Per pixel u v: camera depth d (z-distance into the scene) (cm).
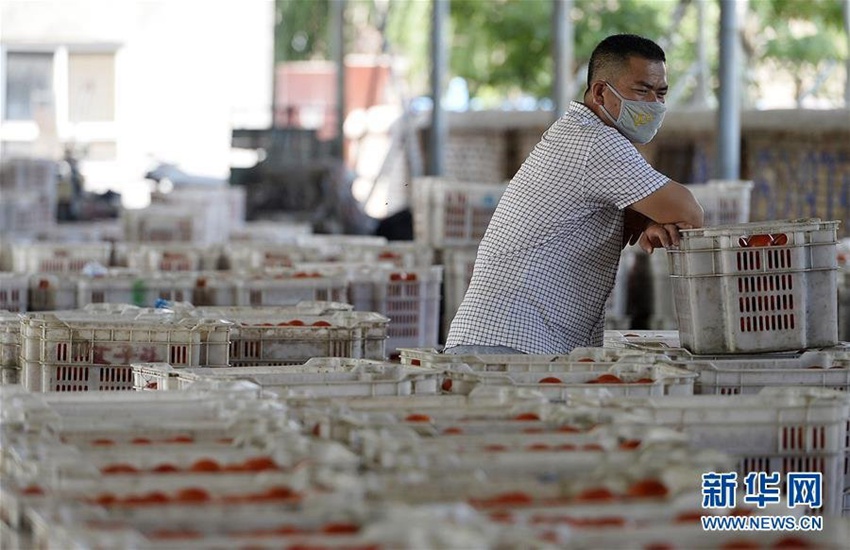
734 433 657
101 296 1356
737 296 892
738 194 1856
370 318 1052
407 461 545
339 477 516
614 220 958
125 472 550
